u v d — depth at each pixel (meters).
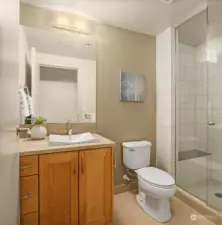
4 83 0.71
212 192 1.95
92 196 1.50
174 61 2.24
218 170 2.10
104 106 2.13
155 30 2.28
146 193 1.78
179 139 2.31
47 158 1.33
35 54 1.79
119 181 2.23
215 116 2.23
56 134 1.88
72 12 1.89
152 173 1.85
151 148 2.43
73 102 1.97
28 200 1.27
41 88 1.83
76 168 1.43
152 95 2.44
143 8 1.79
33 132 1.66
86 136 1.71
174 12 1.86
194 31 2.19
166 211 1.70
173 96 2.25
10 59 0.82
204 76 2.41
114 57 2.17
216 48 2.12
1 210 0.68
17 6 0.98
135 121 2.33
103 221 1.55
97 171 1.52
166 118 2.31
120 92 2.20
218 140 2.16
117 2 1.69
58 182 1.37
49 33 1.84
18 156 1.16
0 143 0.66
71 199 1.42
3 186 0.71
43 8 1.81
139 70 2.34
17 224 1.11
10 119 0.83
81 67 2.00
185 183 2.20
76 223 1.44
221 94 2.15
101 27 2.08
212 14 1.82
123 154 2.18
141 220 1.69
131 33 2.27
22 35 1.73
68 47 1.93
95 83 2.06
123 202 2.01
